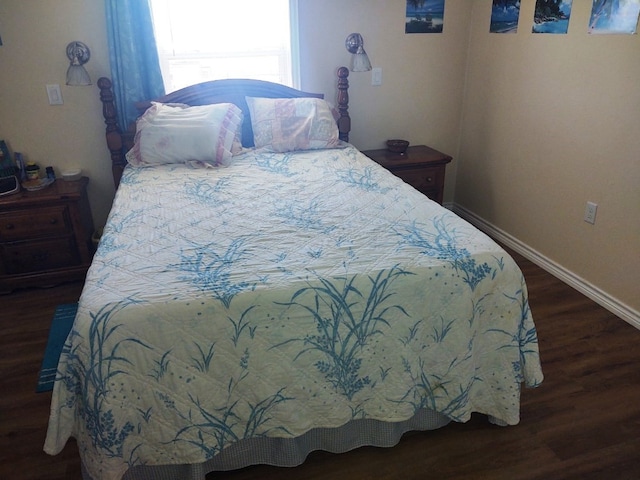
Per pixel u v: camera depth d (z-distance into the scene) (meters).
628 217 2.39
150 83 2.94
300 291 1.50
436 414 1.82
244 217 2.03
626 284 2.46
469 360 1.68
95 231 3.17
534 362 1.75
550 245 2.95
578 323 2.47
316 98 3.13
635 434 1.82
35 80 2.82
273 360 1.50
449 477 1.67
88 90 2.92
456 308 1.62
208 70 3.14
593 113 2.50
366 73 3.33
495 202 3.42
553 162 2.82
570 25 2.56
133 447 1.48
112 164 3.04
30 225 2.75
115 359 1.40
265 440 1.66
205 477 1.66
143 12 2.78
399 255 1.67
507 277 1.67
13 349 2.37
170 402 1.46
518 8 2.91
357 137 3.50
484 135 3.42
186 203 2.20
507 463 1.72
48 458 1.78
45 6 2.70
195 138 2.70
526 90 2.95
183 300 1.45
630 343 2.31
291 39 3.12
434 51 3.40
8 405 2.02
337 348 1.54
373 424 1.75
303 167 2.67
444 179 3.52
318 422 1.61
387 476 1.69
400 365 1.62
